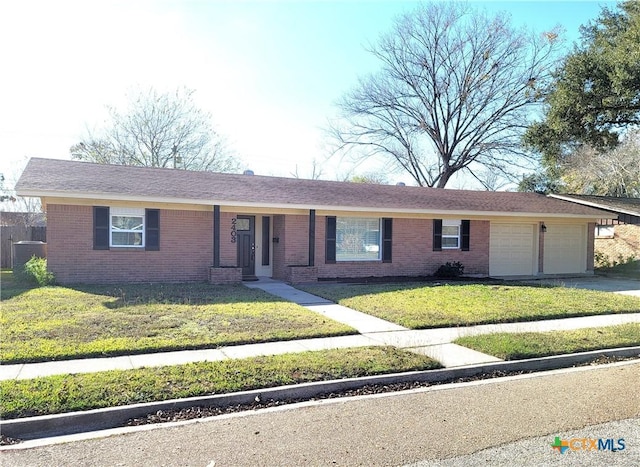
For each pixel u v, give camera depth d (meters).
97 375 5.76
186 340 7.48
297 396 5.61
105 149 32.72
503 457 4.08
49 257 13.50
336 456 4.07
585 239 21.50
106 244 14.03
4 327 8.03
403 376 6.24
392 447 4.25
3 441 4.36
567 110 20.31
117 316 9.08
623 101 19.20
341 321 9.55
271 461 3.97
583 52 20.17
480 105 34.25
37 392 5.11
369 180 42.91
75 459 3.99
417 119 35.62
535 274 20.47
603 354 7.64
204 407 5.17
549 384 6.21
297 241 16.52
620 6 22.61
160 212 14.66
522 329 9.08
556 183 31.67
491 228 19.78
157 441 4.34
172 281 14.78
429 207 17.77
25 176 13.51
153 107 33.25
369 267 17.61
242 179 17.89
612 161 32.75
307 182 19.34
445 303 11.40
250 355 6.90
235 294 12.20
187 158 34.38
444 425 4.76
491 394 5.78
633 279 18.86
